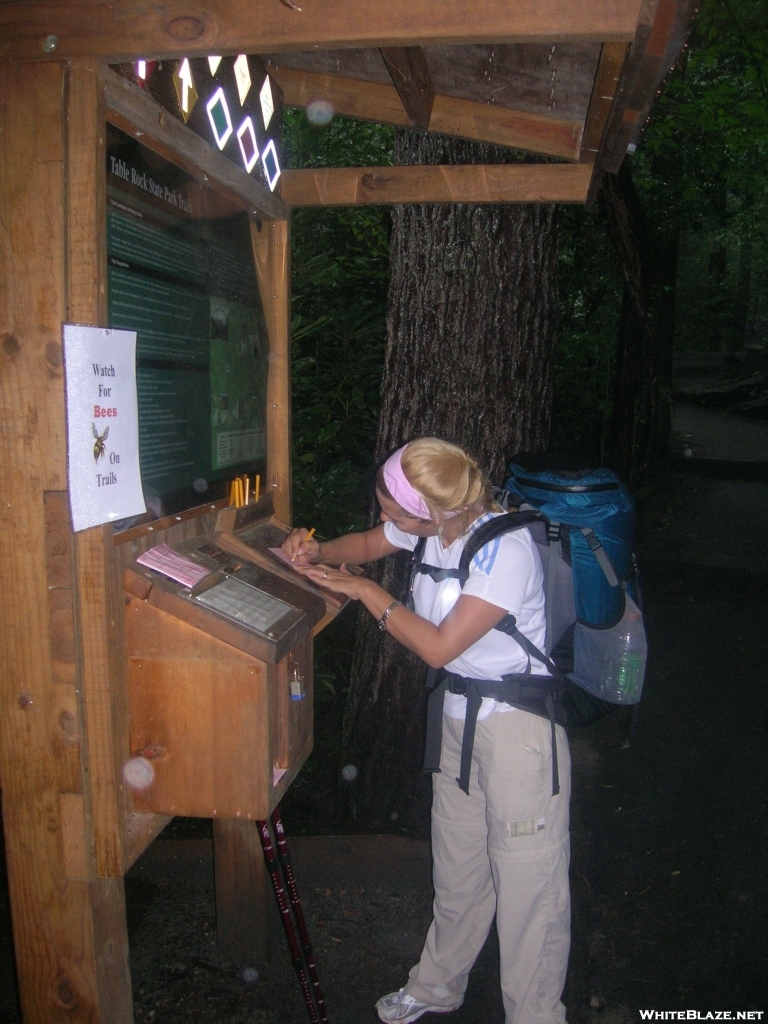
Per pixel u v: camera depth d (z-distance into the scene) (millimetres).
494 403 2963
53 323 1317
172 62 1608
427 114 2230
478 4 1222
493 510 1986
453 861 2146
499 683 1933
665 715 4441
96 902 1485
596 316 10258
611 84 1688
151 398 1602
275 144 2273
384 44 1268
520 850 1912
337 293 4594
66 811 1438
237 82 1978
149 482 1599
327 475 3795
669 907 2920
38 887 1473
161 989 2420
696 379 21812
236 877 2473
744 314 24859
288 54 2166
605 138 2021
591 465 2102
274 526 2287
